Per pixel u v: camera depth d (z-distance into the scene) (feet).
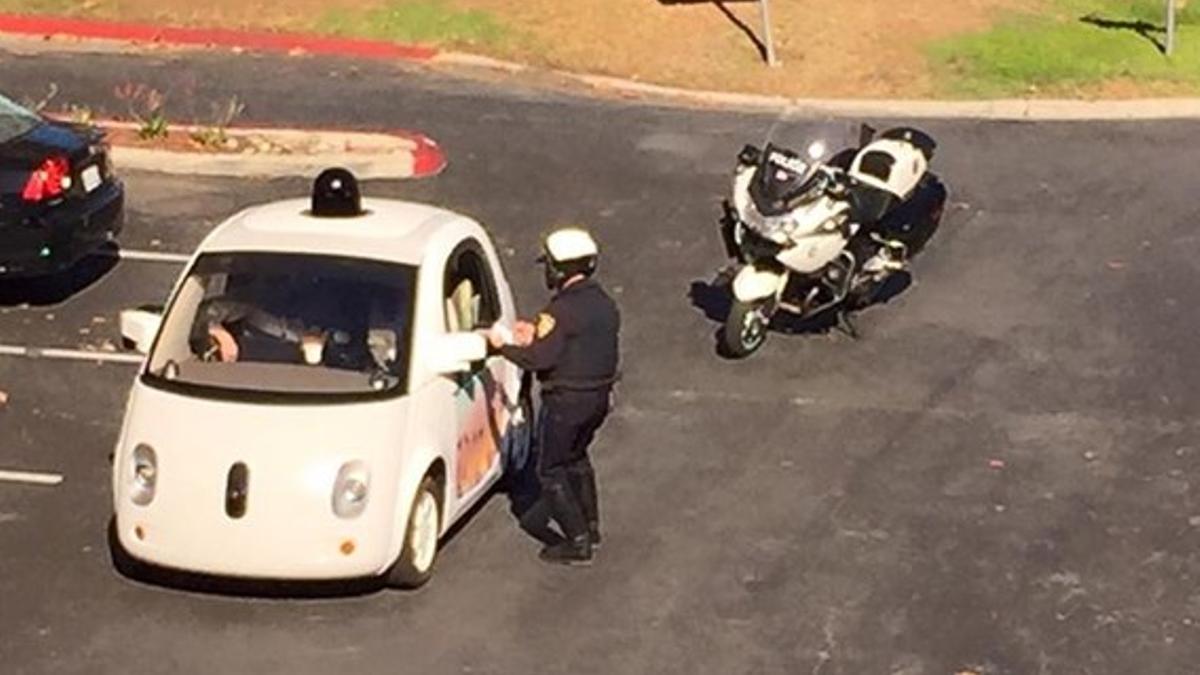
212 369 37.22
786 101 74.59
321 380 36.91
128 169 62.49
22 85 71.46
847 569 38.96
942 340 51.39
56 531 39.81
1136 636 36.63
